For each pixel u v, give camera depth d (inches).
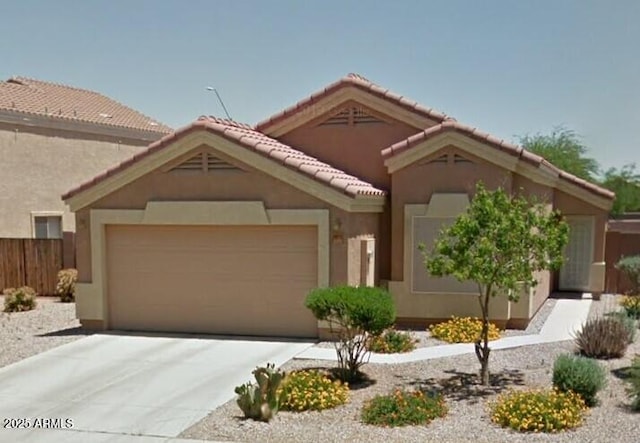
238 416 313.6
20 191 880.3
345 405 328.8
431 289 542.9
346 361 383.9
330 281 489.1
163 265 529.0
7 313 648.4
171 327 529.7
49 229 928.3
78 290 540.4
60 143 940.6
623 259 718.5
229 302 518.3
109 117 1054.4
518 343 474.9
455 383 369.1
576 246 764.0
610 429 284.8
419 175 542.9
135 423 307.1
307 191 489.7
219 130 498.3
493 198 362.0
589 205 743.1
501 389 354.9
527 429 285.4
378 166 601.3
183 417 314.5
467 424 296.2
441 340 491.8
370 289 383.9
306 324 503.5
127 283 537.0
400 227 549.0
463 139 526.0
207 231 519.8
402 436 279.4
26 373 403.5
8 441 286.4
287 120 621.3
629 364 408.8
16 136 873.5
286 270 506.0
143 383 378.0
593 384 321.4
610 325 441.4
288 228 503.8
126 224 530.0
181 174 513.3
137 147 1097.4
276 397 312.0
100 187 527.2
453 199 531.8
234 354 447.5
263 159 492.4
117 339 501.7
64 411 327.6
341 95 605.9
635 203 1510.8
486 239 346.0
